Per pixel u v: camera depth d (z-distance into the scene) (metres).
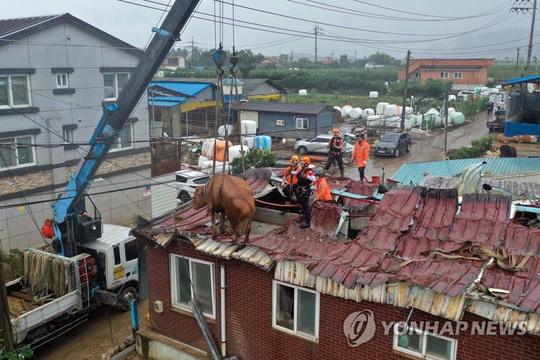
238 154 33.59
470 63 81.94
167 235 10.74
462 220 9.13
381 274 8.04
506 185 14.59
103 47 22.78
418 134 47.75
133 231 11.09
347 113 55.75
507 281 7.47
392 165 34.88
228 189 9.31
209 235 10.08
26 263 14.80
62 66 21.23
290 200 11.56
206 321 11.10
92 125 22.89
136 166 24.61
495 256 8.01
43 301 14.07
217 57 9.46
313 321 9.69
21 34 19.48
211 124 44.34
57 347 14.35
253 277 10.18
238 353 10.86
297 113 41.53
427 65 84.88
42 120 20.73
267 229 11.27
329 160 20.42
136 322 12.78
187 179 26.77
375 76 92.56
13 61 19.45
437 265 8.05
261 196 12.11
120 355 12.41
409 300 7.89
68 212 14.75
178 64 120.75
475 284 7.50
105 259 15.33
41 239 21.27
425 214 9.55
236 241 9.64
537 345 7.43
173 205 26.20
